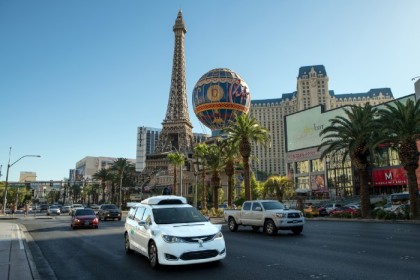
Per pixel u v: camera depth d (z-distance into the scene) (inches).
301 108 6643.7
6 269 420.2
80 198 7642.7
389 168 2989.7
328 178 3481.8
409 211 1333.7
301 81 6722.4
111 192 5000.0
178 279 367.2
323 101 6545.3
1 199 4901.6
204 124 4571.9
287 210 836.0
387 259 455.8
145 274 396.8
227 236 815.7
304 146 3757.4
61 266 471.2
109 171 4431.6
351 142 1438.2
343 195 3304.6
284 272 388.2
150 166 5610.2
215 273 390.3
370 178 3117.6
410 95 2854.3
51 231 1056.8
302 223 824.3
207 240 401.7
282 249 572.7
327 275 368.8
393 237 722.2
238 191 4222.4
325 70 6791.3
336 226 1076.5
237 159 2118.6
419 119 1246.3
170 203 521.7
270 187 2429.9
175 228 413.4
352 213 1537.9
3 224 1325.0
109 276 395.9
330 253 516.7
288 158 3954.2
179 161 2881.4
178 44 6481.3
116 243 711.7
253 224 883.4
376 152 1505.9
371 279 347.3
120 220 1681.8
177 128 5856.3
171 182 5118.1
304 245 618.2
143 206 513.7
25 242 739.4
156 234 417.4
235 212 954.1
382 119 1357.0
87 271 429.7
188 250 388.8
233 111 4291.3
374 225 1098.7
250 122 1760.6
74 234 944.3
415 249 541.3
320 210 1999.3
